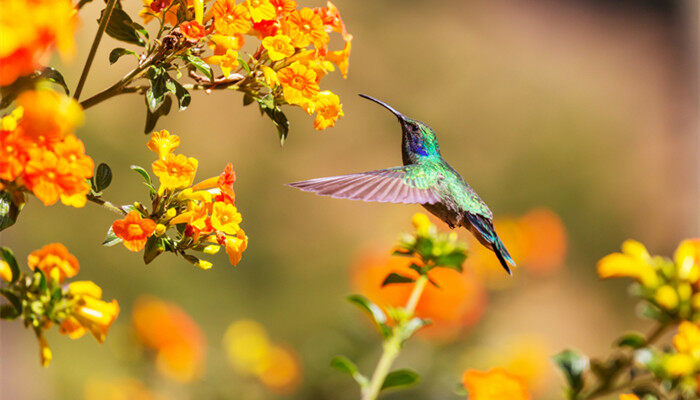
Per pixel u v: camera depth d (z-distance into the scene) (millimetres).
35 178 3066
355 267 9477
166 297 13961
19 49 2754
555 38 28469
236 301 14719
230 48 3680
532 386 9594
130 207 3621
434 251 5375
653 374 5062
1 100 3227
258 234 17359
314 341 9641
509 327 11305
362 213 18797
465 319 9555
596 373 5254
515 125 23609
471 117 23281
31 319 3551
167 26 3734
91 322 3613
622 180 23719
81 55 16984
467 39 25688
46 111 2926
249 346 8969
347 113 22203
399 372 5113
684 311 5180
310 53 3930
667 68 28875
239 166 19109
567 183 22359
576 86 26453
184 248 3689
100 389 8773
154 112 3580
